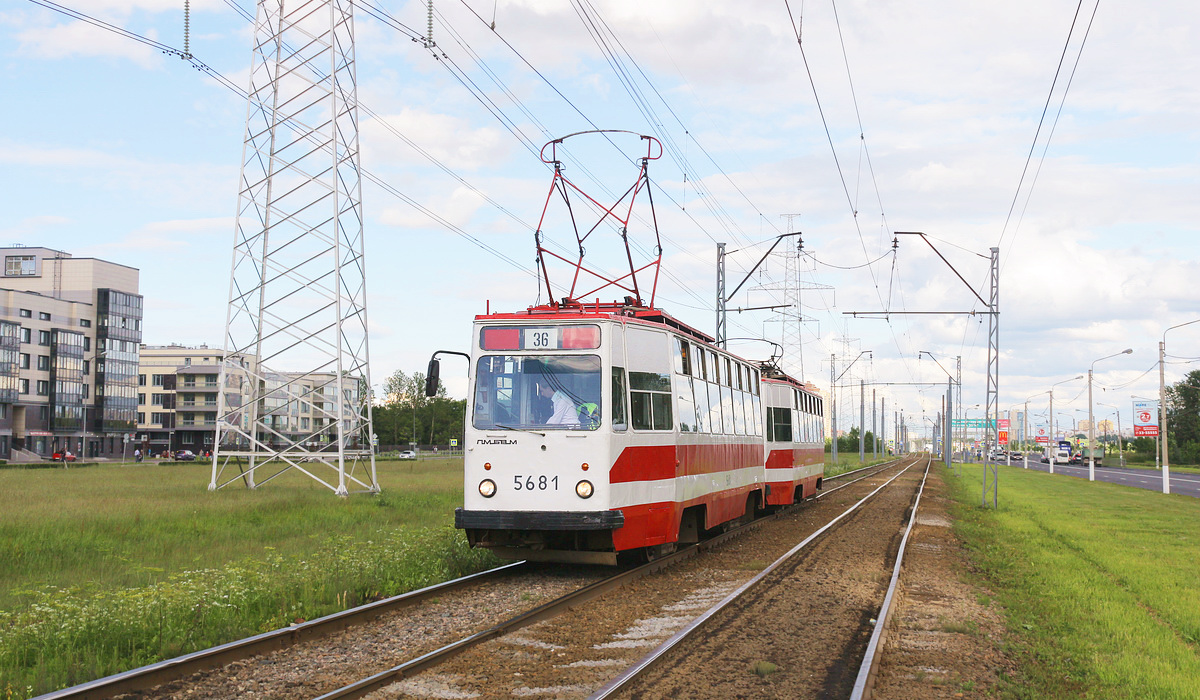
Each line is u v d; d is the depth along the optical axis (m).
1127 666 8.67
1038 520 25.73
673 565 14.98
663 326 14.73
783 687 7.71
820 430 33.47
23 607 10.70
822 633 9.84
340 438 27.66
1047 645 9.69
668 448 14.40
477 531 13.49
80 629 8.91
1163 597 12.82
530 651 8.70
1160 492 43.97
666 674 7.93
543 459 12.89
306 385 32.34
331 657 8.46
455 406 142.12
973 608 11.70
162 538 17.17
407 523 20.98
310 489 30.44
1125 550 18.53
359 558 13.59
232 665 8.09
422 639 9.20
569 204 18.22
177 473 47.28
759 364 25.84
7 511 21.25
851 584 13.16
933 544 18.98
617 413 13.09
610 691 7.08
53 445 96.81
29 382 94.56
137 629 9.19
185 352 124.25
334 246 28.12
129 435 107.00
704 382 16.88
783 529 21.81
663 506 14.06
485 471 13.09
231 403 115.94
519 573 13.59
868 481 49.34
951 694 7.64
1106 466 99.00
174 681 7.59
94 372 103.38
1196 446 101.38
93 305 103.88
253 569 12.60
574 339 13.24
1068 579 14.14
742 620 10.29
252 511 21.94
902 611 11.23
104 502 24.33
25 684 7.37
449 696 7.25
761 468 22.53
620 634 9.50
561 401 13.05
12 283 104.88
